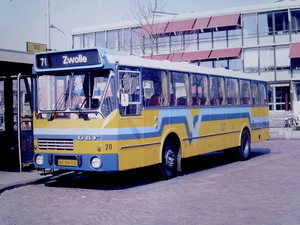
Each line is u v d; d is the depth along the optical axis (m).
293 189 10.15
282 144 23.19
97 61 10.20
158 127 11.59
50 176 12.48
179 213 8.04
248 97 17.36
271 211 8.07
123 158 10.23
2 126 14.03
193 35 41.44
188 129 13.05
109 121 10.03
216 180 11.78
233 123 15.95
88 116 10.19
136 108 10.77
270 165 14.59
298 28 38.56
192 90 13.44
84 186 11.27
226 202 8.93
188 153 13.03
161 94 11.88
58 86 10.73
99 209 8.45
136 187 10.95
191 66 13.59
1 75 13.95
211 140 14.38
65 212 8.27
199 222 7.37
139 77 10.98
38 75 11.03
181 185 11.10
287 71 38.91
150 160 11.23
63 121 10.52
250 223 7.25
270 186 10.61
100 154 9.99
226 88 15.64
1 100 13.96
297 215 7.75
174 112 12.36
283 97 39.53
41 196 9.94
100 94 10.17
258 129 18.14
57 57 10.74
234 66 40.66
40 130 10.88
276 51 39.25
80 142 10.24
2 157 14.03
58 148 10.59
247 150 16.92
